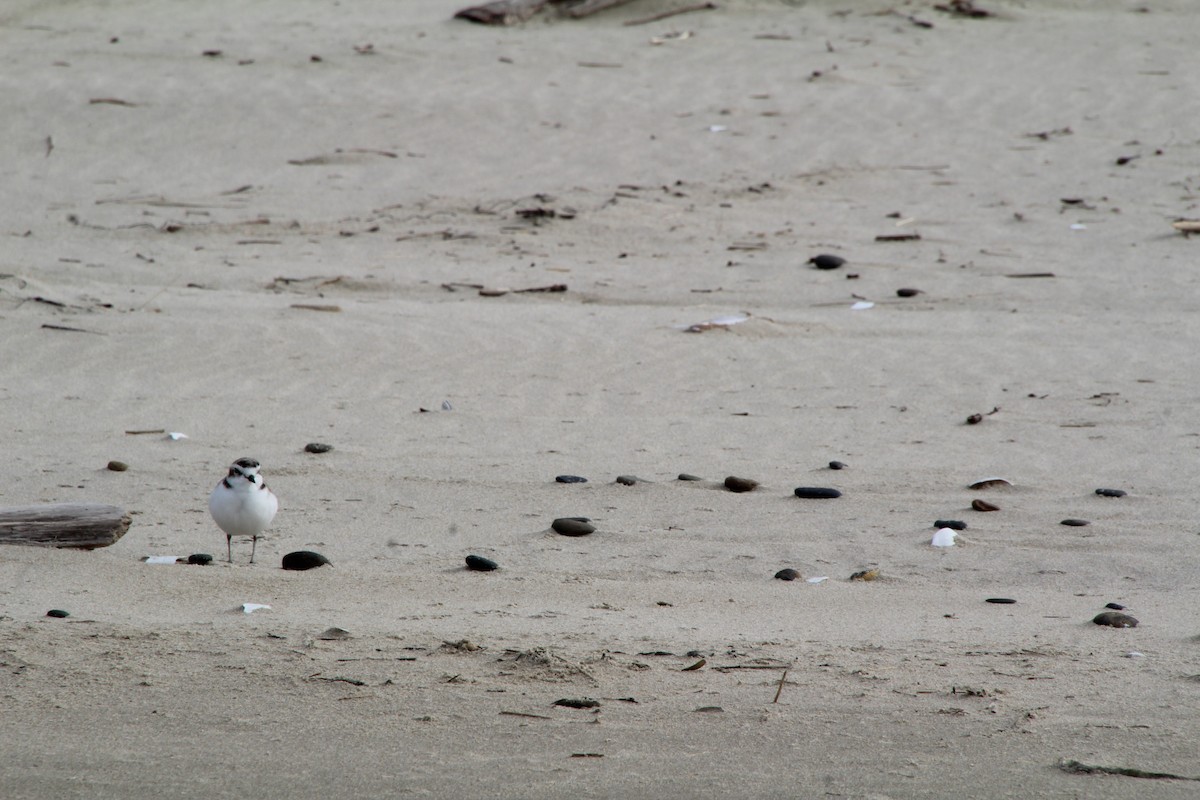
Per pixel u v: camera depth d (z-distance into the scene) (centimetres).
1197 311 1883
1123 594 900
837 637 750
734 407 1494
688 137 2900
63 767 527
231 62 3334
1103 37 3559
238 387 1548
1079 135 2880
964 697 624
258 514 921
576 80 3266
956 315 1886
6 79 3141
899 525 1084
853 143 2861
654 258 2189
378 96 3139
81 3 3825
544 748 553
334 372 1614
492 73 3306
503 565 963
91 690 620
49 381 1557
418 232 2331
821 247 2245
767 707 608
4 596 803
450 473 1233
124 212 2434
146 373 1595
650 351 1717
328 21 3778
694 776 522
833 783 515
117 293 1944
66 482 1178
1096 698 623
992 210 2445
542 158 2789
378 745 555
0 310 1812
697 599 863
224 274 2073
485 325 1823
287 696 615
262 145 2862
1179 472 1234
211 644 696
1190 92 3116
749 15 3781
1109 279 2052
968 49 3497
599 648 708
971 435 1377
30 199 2500
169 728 573
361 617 778
